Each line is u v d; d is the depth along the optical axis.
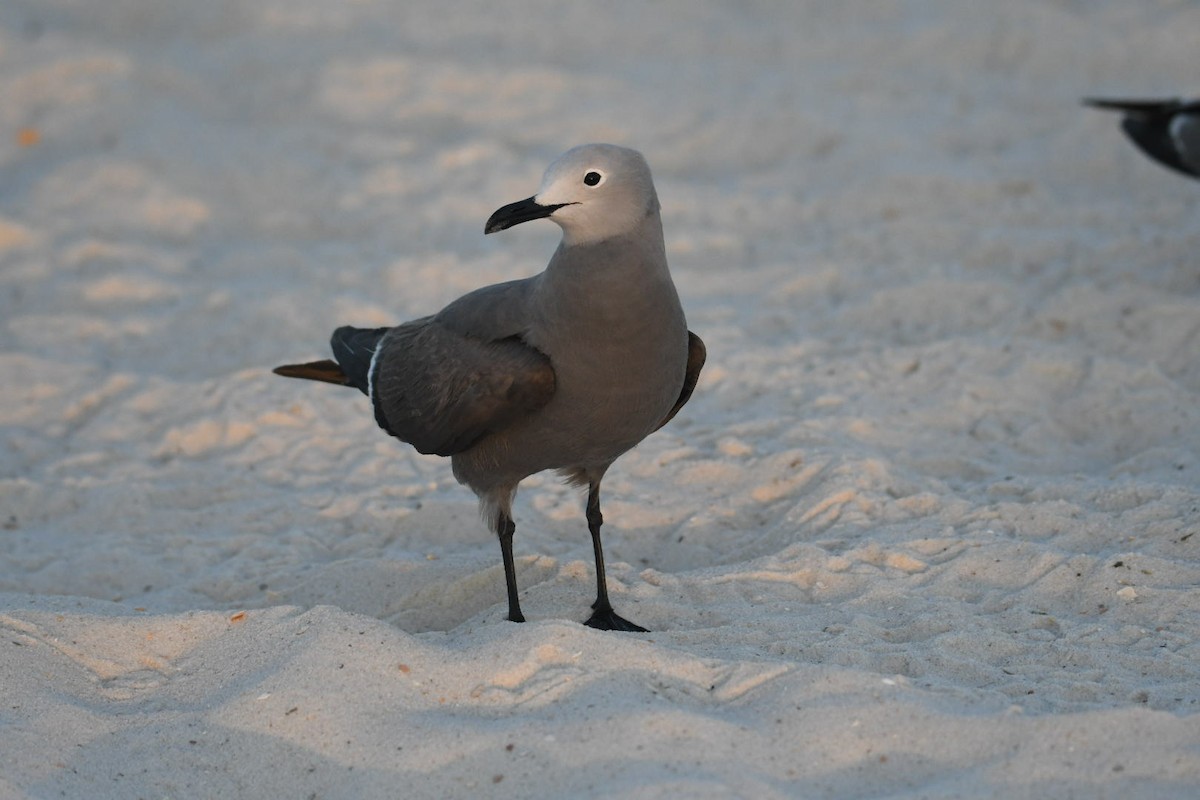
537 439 9.26
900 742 7.29
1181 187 18.50
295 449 13.05
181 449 13.27
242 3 27.12
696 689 7.98
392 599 10.30
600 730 7.38
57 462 12.95
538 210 8.73
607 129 21.31
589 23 25.75
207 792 7.47
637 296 8.79
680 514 11.60
